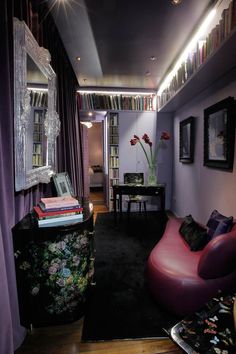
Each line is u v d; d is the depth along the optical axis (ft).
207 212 10.35
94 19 7.59
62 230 5.06
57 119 8.18
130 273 7.88
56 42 8.55
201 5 6.89
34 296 5.16
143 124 15.98
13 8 4.91
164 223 12.39
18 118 4.85
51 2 6.72
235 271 5.73
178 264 6.15
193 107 11.93
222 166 8.64
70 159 10.80
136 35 8.57
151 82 14.35
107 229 12.56
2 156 4.32
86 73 12.75
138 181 13.70
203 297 5.51
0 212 4.19
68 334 5.30
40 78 6.53
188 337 3.73
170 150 16.24
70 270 5.31
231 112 7.93
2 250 3.90
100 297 6.59
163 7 6.95
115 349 4.92
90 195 22.15
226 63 7.47
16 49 4.77
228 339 3.68
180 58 10.65
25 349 4.91
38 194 6.94
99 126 27.32
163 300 5.92
